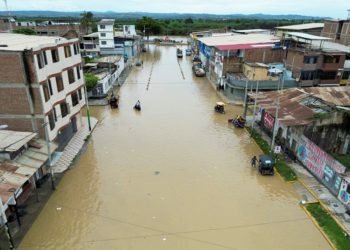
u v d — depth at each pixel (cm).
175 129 3616
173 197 2300
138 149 3083
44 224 2008
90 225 2005
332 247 1812
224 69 5297
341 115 2697
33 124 2459
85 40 8000
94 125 3681
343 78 4909
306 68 4650
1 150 2031
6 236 1888
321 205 2180
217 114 4162
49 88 2556
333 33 6375
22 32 8006
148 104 4566
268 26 13988
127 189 2398
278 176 2588
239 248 1816
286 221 2044
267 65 4922
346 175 2192
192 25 16275
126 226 1997
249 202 2244
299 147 2778
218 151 3062
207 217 2081
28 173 2061
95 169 2694
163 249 1809
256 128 3631
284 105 3103
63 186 2428
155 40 12731
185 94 5141
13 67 2256
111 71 5416
